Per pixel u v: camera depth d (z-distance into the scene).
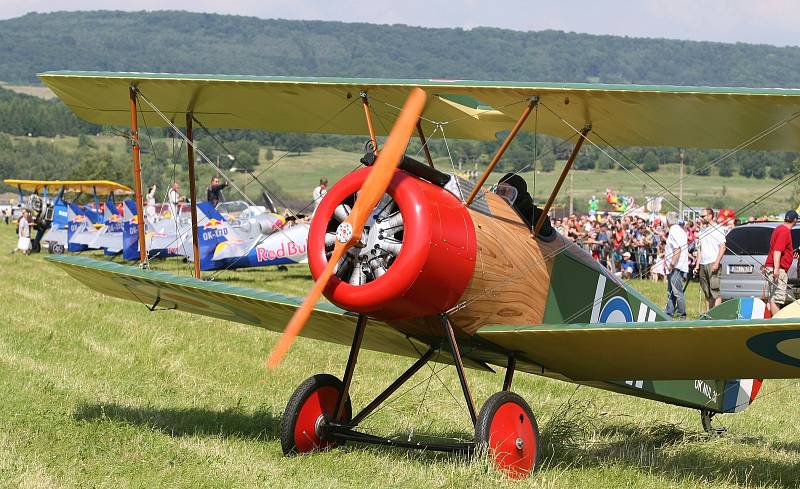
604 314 10.58
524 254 9.20
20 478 7.34
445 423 11.02
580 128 9.97
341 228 8.05
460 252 8.29
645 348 8.38
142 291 10.43
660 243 30.34
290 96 10.40
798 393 15.28
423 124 11.55
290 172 138.88
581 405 11.83
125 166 151.00
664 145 10.36
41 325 15.78
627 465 8.98
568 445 9.95
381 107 10.46
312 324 10.11
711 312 12.21
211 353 14.58
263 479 7.71
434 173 8.50
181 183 114.31
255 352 15.00
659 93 8.57
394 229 8.32
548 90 8.80
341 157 152.75
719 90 8.39
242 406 10.77
